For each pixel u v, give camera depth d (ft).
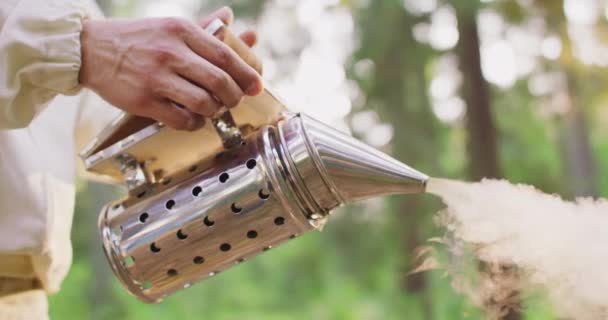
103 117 3.38
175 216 2.46
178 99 2.31
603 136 18.86
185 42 2.35
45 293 3.08
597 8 9.06
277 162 2.36
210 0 11.57
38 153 2.96
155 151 2.56
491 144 8.90
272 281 20.80
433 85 10.47
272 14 10.61
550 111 11.93
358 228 11.62
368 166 2.36
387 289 11.53
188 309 20.29
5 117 2.43
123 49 2.36
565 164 13.93
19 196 2.84
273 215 2.38
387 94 9.69
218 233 2.42
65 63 2.37
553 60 9.84
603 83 10.27
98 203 17.89
